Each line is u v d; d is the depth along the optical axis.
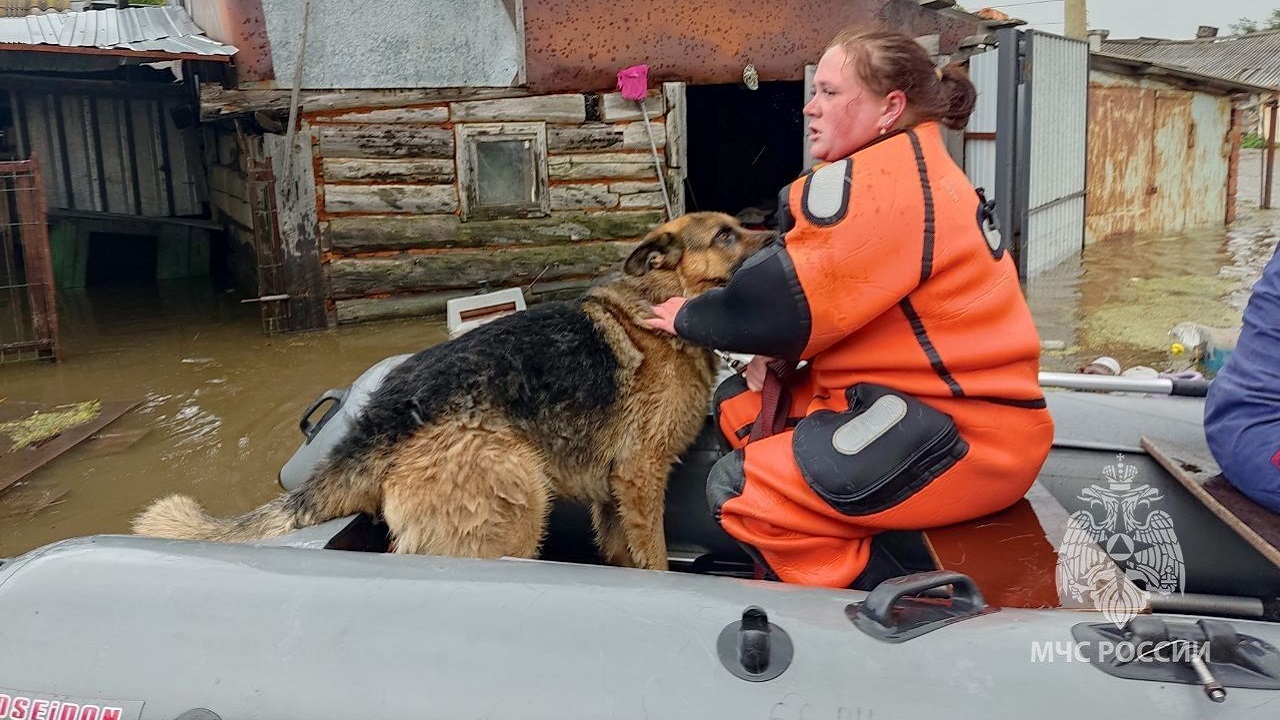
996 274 1.88
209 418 6.07
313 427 3.27
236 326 9.02
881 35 1.98
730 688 1.19
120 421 6.07
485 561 1.44
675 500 2.82
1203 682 1.14
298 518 2.21
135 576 1.41
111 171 12.12
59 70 10.24
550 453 2.43
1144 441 2.43
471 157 9.14
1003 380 1.85
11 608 1.37
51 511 4.65
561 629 1.27
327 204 8.80
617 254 9.67
